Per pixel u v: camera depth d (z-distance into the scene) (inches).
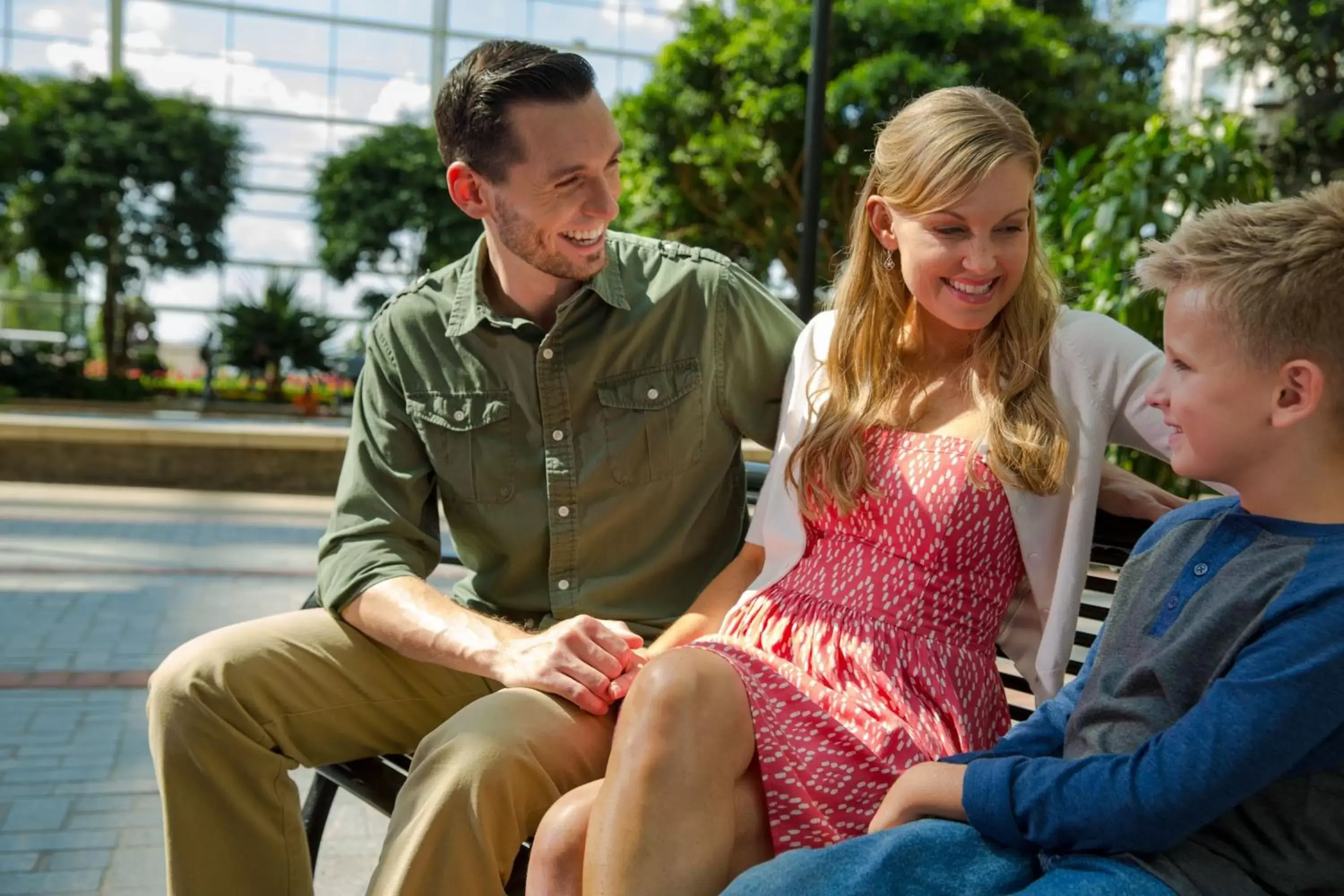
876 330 61.4
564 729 54.5
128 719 131.3
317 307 821.9
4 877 91.7
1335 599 36.0
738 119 492.4
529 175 64.1
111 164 836.6
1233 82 581.3
